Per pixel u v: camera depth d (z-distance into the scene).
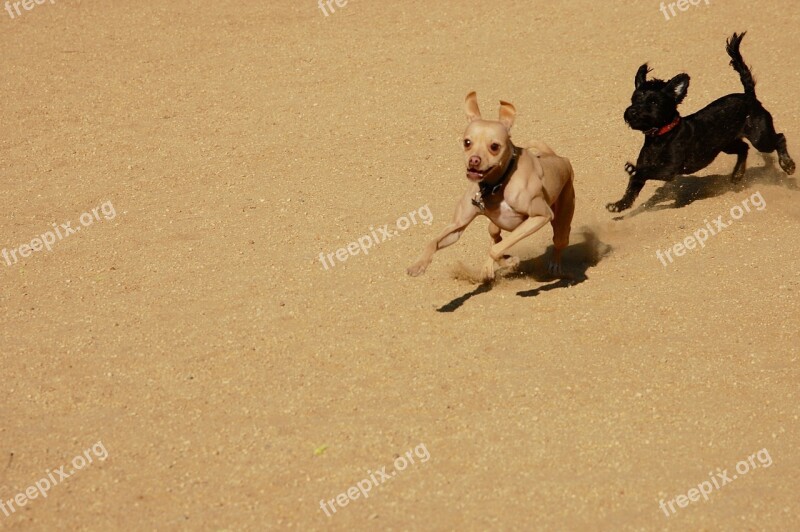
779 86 14.41
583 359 7.82
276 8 18.55
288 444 6.73
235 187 11.70
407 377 7.55
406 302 8.82
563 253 9.97
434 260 9.70
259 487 6.29
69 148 12.96
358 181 11.80
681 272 9.46
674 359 7.84
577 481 6.32
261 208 11.07
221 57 16.27
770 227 10.45
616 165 12.16
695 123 10.70
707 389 7.41
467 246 10.03
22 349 8.10
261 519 5.99
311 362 7.79
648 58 15.73
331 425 6.93
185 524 5.95
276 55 16.34
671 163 10.56
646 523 5.95
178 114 14.06
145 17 18.00
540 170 8.30
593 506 6.09
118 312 8.74
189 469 6.49
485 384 7.45
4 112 14.08
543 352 7.92
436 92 14.73
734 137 11.07
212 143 13.05
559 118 13.63
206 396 7.34
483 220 10.70
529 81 15.03
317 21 17.89
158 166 12.37
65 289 9.26
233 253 9.95
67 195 11.56
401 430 6.86
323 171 12.13
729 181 11.83
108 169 12.30
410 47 16.58
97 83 15.17
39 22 17.69
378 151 12.72
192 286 9.23
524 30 17.11
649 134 10.55
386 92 14.78
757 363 7.79
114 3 18.67
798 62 15.29
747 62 15.43
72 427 6.99
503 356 7.85
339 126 13.59
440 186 11.55
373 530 5.88
